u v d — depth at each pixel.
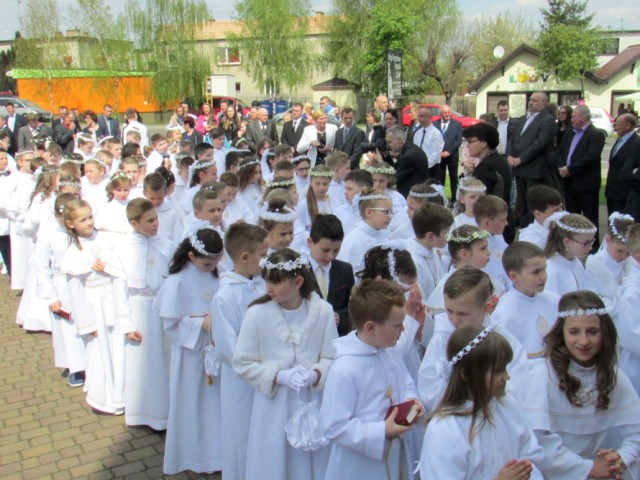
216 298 3.79
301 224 6.16
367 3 42.41
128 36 36.56
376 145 10.30
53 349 6.67
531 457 2.57
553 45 35.31
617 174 9.08
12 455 4.57
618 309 3.90
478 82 38.94
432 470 2.42
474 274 3.20
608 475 2.82
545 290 4.00
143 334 4.77
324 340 3.50
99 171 7.77
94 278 5.07
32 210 7.19
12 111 16.89
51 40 36.72
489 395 2.44
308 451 3.46
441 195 5.78
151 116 39.75
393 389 3.07
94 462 4.46
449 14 43.41
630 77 36.22
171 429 4.26
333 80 45.38
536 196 5.26
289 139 12.75
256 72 40.75
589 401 2.94
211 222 5.37
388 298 2.88
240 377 3.48
